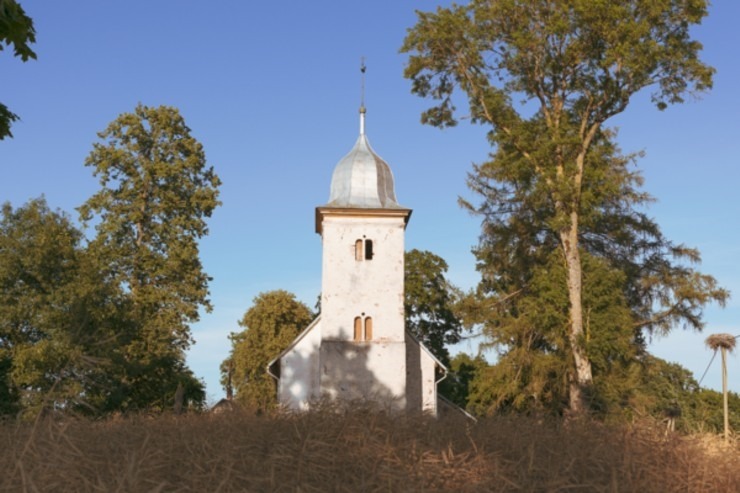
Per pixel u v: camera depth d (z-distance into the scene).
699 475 5.33
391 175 36.97
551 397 35.78
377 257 34.44
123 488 4.31
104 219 42.03
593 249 42.69
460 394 51.78
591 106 32.50
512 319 37.75
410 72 33.12
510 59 32.50
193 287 41.34
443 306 50.81
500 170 35.97
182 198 43.16
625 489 4.96
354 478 4.84
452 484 4.84
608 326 33.50
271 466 4.89
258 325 53.94
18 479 4.44
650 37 30.00
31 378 26.75
